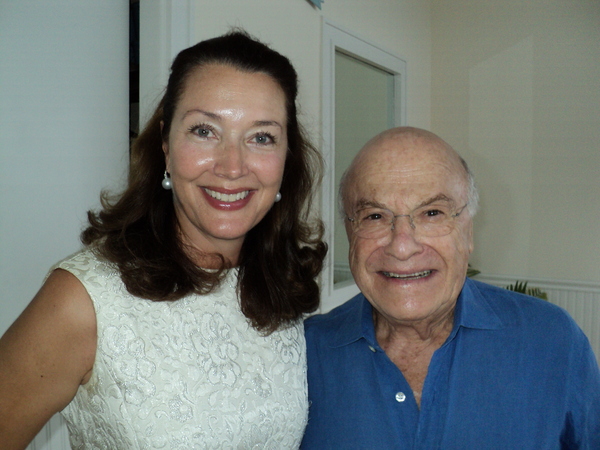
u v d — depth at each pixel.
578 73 3.71
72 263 0.92
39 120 1.61
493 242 4.05
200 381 0.95
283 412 1.04
